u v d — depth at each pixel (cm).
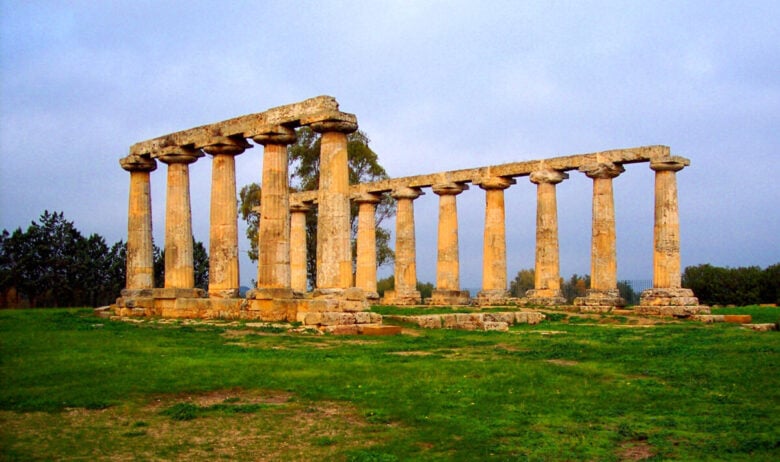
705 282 7506
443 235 5588
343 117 3344
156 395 1752
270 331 3050
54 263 7375
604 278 4778
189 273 4084
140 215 4359
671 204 4556
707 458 1283
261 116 3631
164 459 1274
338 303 3191
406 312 4372
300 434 1441
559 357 2452
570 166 4953
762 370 2105
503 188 5375
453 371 2072
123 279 8044
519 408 1642
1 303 7250
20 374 1958
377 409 1627
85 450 1316
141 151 4294
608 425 1512
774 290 7194
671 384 1947
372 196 6006
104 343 2614
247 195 8006
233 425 1501
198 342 2688
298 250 6138
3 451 1290
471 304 5419
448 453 1315
